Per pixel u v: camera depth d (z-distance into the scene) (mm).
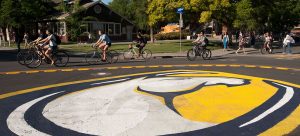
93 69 16484
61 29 49750
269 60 22156
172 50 31844
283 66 18172
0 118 7812
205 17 34719
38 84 12109
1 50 32781
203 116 7938
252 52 32312
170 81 12523
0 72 15352
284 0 49125
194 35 57625
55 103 9195
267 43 30078
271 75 14484
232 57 25188
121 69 16453
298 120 7652
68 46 39125
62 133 6793
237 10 37312
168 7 36438
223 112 8289
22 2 41656
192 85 11695
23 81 12781
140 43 23641
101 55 20141
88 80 12930
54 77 13773
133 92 10547
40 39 17859
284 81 12867
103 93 10430
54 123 7426
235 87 11445
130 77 13625
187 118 7773
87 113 8188
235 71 15703
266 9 41469
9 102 9336
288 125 7297
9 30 45625
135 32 65438
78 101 9406
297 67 17688
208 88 11195
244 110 8477
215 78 13320
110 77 13680
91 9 52406
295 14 52469
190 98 9742
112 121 7535
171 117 7836
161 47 35719
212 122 7492
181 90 10836
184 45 39344
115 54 20703
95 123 7402
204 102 9281
